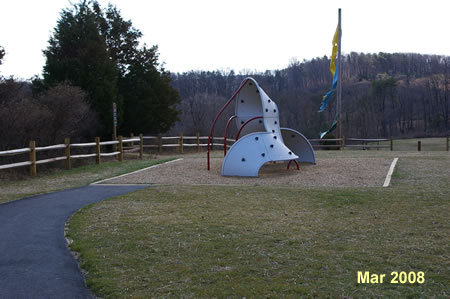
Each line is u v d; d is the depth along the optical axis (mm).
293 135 15461
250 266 4906
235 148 13336
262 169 14695
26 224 7207
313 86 68000
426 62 89688
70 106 19703
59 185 11891
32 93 23734
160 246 5707
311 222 6977
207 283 4426
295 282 4418
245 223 6941
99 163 17016
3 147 15859
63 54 26406
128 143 26047
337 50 26656
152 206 8461
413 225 6672
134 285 4391
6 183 12398
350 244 5719
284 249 5523
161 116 30969
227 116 51844
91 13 27234
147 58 31547
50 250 5734
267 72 70000
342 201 8633
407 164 14641
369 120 62344
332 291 4188
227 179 12531
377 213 7559
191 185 11273
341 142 26703
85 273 4875
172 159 17906
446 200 8461
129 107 29750
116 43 32312
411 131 63719
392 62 92312
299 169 14289
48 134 18234
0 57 18031
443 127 63969
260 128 14750
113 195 9906
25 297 4215
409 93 72875
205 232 6391
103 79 25609
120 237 6164
